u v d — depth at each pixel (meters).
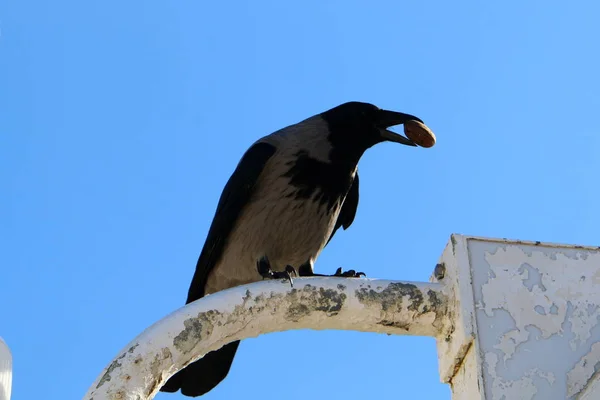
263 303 6.86
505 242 7.14
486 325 6.78
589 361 6.67
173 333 6.46
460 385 6.96
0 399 6.21
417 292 7.06
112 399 6.03
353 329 7.16
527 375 6.61
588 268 7.07
